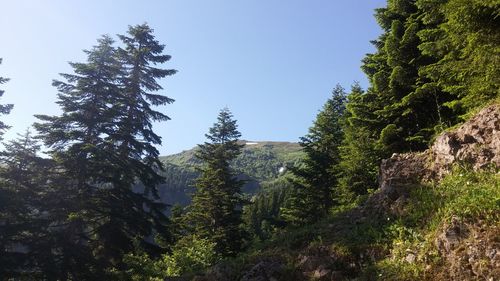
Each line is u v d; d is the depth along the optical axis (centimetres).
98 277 2267
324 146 3494
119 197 2514
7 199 2270
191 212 3788
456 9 1221
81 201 2333
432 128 1850
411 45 2014
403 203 1082
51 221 2312
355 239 1041
